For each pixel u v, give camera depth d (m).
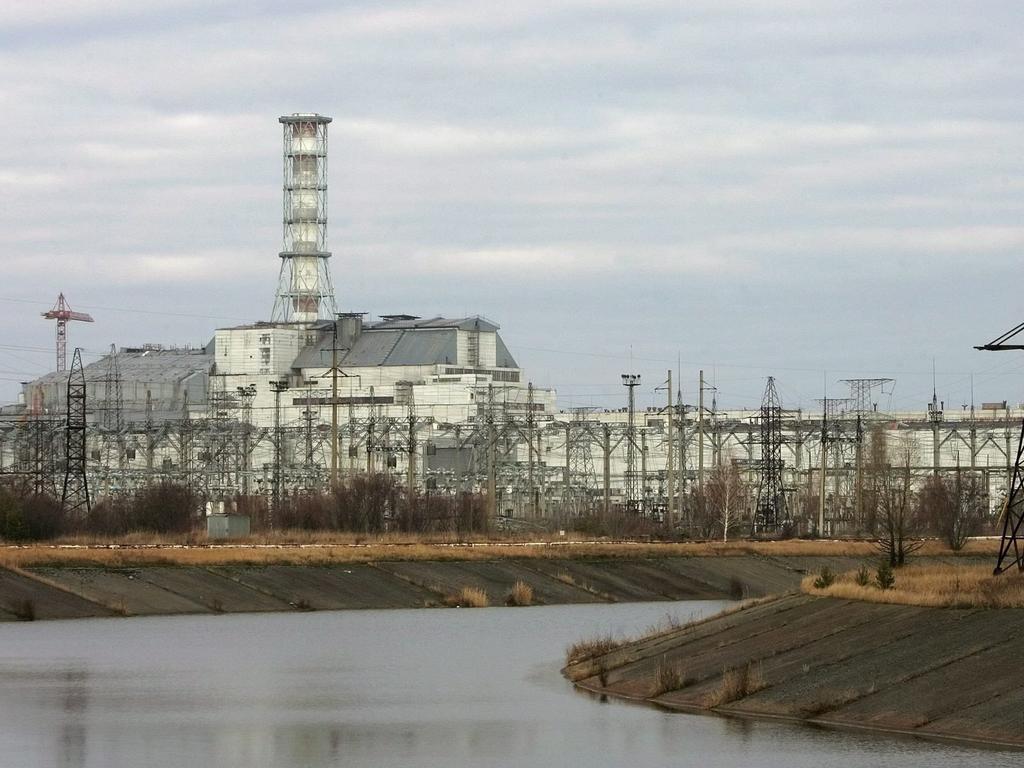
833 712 71.62
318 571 144.75
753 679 77.56
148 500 177.88
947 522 169.75
